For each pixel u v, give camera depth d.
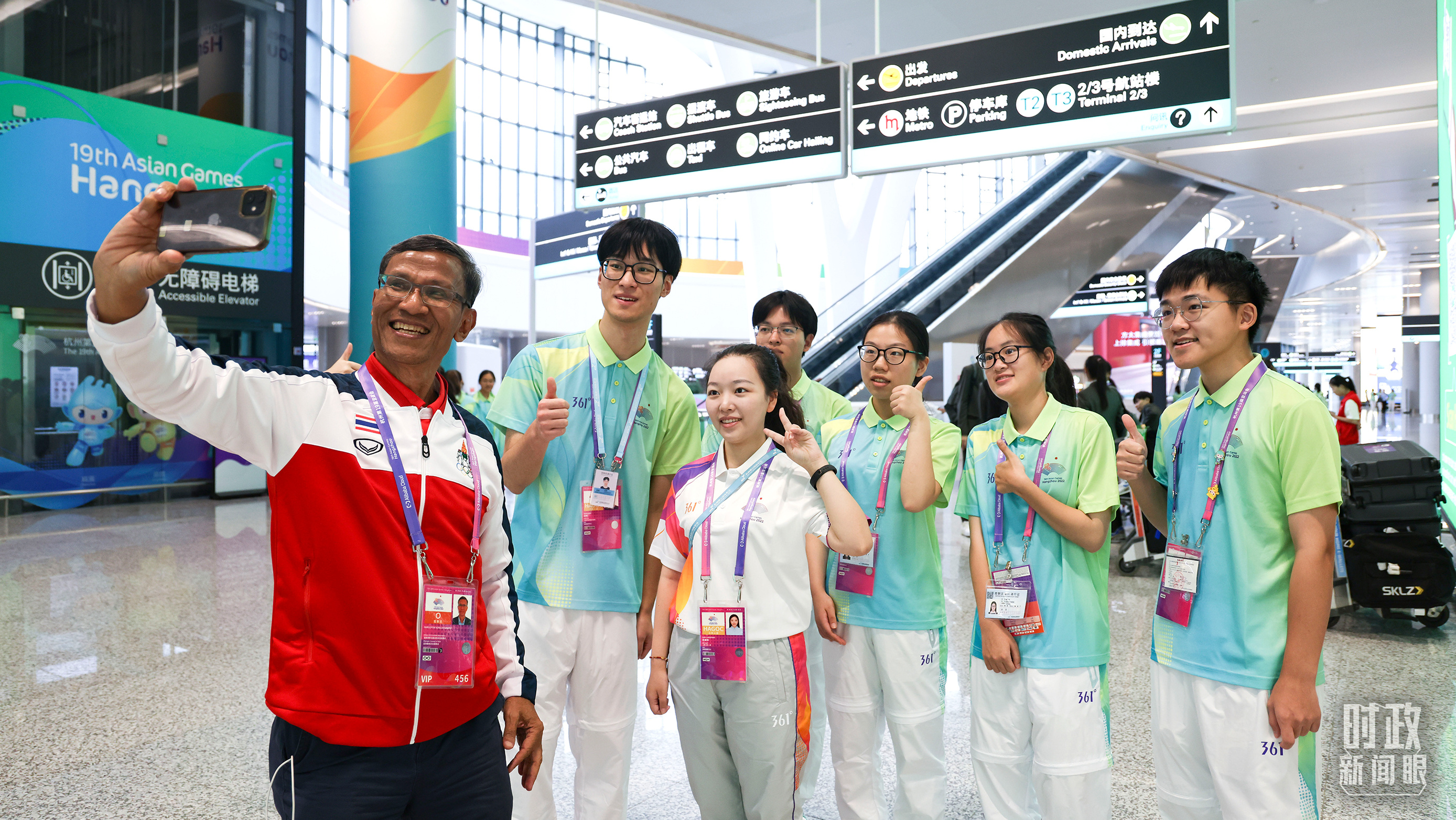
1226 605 1.77
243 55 10.43
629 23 16.25
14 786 2.79
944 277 13.92
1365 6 8.20
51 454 9.21
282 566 1.32
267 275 10.51
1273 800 1.70
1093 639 2.07
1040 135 5.14
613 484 2.15
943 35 8.80
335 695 1.29
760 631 1.92
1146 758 2.99
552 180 25.25
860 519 1.94
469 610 1.40
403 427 1.40
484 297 21.11
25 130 8.83
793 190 19.58
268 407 1.29
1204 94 4.71
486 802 1.43
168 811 2.62
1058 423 2.17
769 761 1.93
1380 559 4.60
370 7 8.86
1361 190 15.70
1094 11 8.23
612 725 2.15
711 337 24.77
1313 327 41.66
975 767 2.21
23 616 4.88
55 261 9.05
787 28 8.69
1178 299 1.84
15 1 8.73
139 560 6.45
